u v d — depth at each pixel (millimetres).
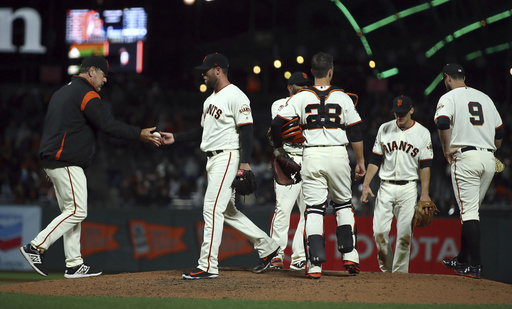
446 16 89500
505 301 17906
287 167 20797
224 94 21047
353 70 93312
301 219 25188
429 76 90312
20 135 72250
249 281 19906
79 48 93312
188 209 44562
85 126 21969
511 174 57500
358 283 19391
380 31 90188
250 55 95312
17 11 93312
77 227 22344
